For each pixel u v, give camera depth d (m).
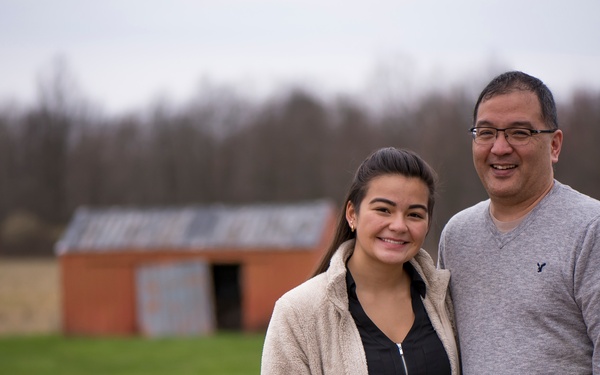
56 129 64.69
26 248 53.31
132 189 61.22
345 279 4.06
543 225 3.94
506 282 3.97
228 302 22.30
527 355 3.82
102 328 21.47
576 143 40.12
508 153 3.96
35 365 16.56
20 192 61.06
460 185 41.62
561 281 3.81
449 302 4.25
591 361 3.78
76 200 61.41
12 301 30.48
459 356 4.15
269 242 20.62
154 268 21.39
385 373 3.87
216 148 61.09
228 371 15.13
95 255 21.66
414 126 52.25
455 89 51.09
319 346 3.97
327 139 57.25
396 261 3.95
